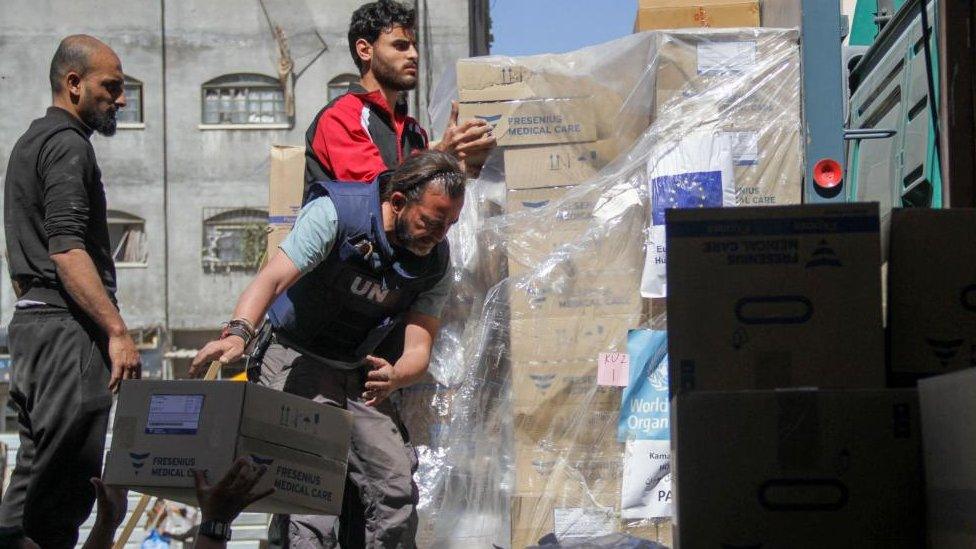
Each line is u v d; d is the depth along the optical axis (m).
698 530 2.44
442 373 4.29
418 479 4.23
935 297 2.71
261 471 2.97
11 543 2.80
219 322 29.72
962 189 3.83
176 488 3.06
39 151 3.96
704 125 4.31
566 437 4.20
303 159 4.80
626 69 4.38
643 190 4.30
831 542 2.42
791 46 4.34
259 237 29.89
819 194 4.18
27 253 3.96
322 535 3.63
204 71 30.16
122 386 3.16
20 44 29.95
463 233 4.36
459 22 28.62
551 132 4.38
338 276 3.63
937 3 4.15
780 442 2.44
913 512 2.41
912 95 4.67
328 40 30.31
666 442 4.14
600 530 4.12
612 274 4.26
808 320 2.65
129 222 29.94
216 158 30.06
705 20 4.70
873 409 2.43
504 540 4.16
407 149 4.31
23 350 3.94
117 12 30.09
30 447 3.97
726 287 2.67
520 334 4.26
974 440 2.21
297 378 3.73
